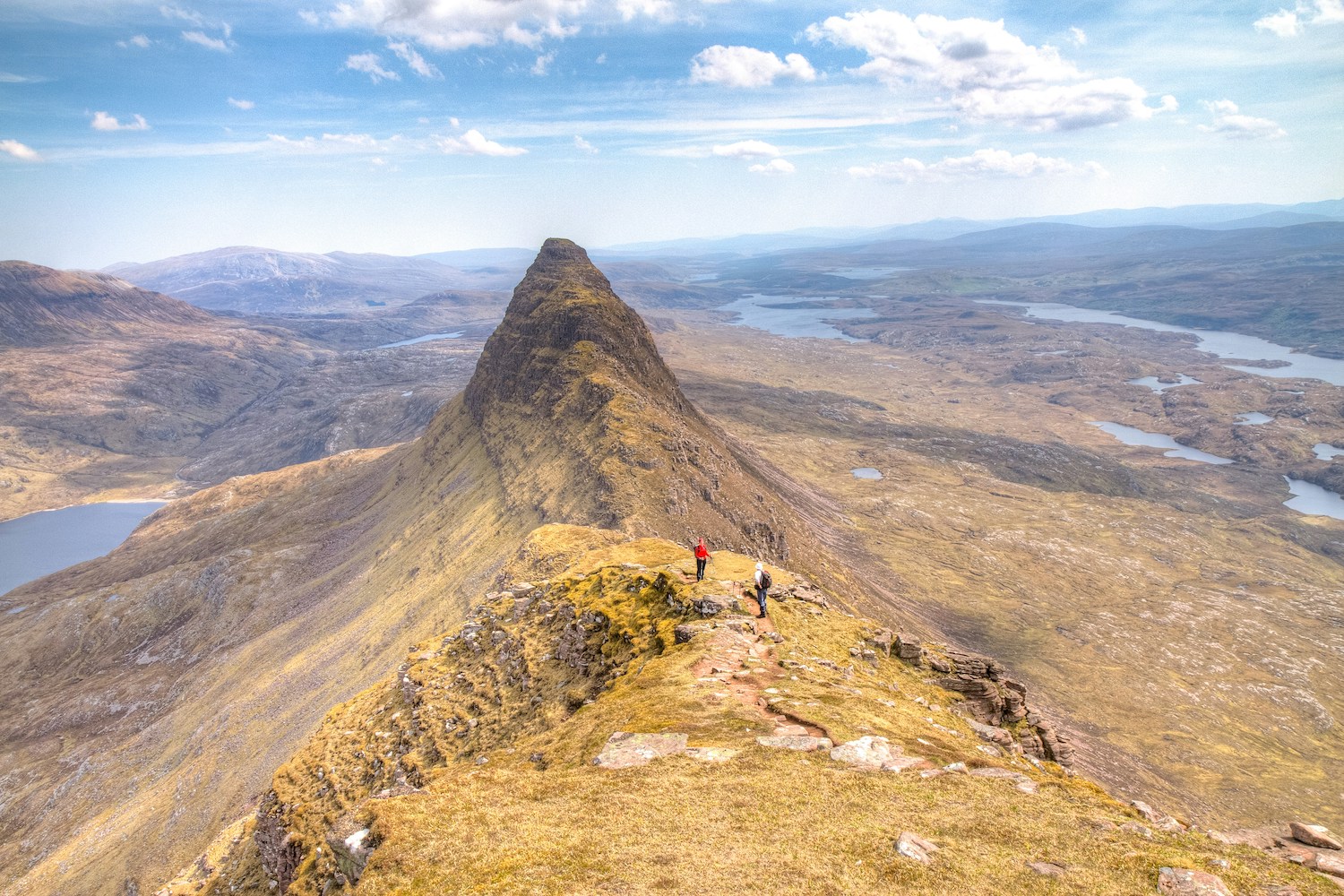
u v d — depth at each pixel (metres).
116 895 130.25
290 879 58.50
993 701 46.56
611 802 26.84
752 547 198.50
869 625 55.28
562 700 50.09
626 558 74.81
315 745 74.56
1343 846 22.22
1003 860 20.73
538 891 21.34
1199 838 22.47
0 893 147.75
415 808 28.50
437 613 171.00
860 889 19.64
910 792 25.84
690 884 20.67
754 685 39.69
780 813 24.69
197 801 148.00
